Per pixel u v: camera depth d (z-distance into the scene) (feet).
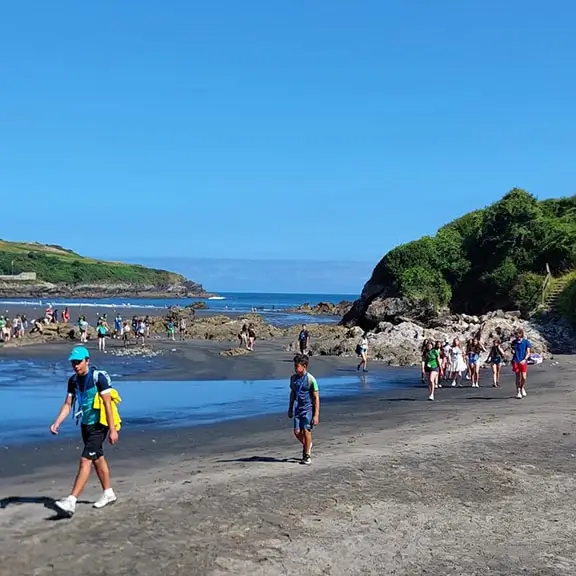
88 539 27.17
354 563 25.89
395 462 41.65
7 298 586.45
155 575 23.81
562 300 152.56
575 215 199.11
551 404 70.90
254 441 52.54
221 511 31.14
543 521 31.58
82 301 558.56
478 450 45.50
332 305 381.81
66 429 57.00
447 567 25.85
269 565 25.18
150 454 47.47
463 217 216.95
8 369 107.76
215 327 192.75
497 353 90.17
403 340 139.85
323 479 37.35
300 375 42.24
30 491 36.35
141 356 132.98
